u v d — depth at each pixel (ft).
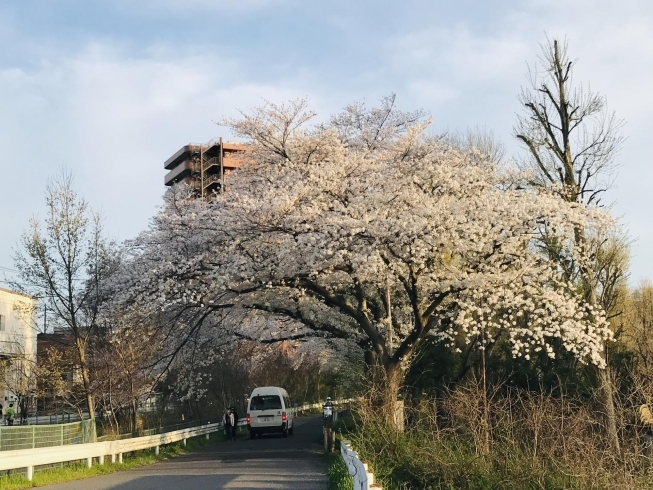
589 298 70.44
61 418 118.42
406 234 62.64
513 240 64.95
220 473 57.36
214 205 72.64
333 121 86.79
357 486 32.50
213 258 70.38
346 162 69.15
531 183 71.67
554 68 68.13
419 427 53.47
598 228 65.51
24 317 91.09
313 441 98.48
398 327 82.69
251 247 70.08
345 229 63.21
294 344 125.80
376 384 60.95
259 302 79.36
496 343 89.76
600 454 47.55
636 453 47.09
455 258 74.33
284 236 67.87
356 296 77.56
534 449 47.14
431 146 75.10
